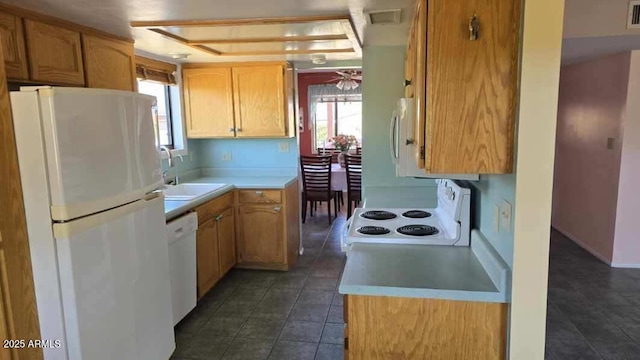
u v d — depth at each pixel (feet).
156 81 11.53
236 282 11.78
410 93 6.61
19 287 5.07
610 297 10.40
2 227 4.84
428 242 6.38
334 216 19.38
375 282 5.00
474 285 4.87
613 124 12.35
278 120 12.70
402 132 6.12
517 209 4.37
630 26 9.04
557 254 13.62
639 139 11.76
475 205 6.31
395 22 7.50
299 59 12.34
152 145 7.06
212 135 13.04
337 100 27.25
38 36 6.55
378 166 10.82
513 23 4.33
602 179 12.99
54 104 4.99
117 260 6.04
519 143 4.29
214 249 10.94
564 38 9.44
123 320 6.20
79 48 7.44
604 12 9.07
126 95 6.28
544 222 4.35
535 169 4.29
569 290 10.84
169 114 12.87
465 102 4.50
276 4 6.31
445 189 7.31
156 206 7.07
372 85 10.52
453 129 4.55
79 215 5.36
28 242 5.21
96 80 7.86
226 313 9.93
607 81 12.65
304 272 12.49
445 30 4.46
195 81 12.85
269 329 9.16
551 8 4.11
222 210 11.51
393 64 10.36
